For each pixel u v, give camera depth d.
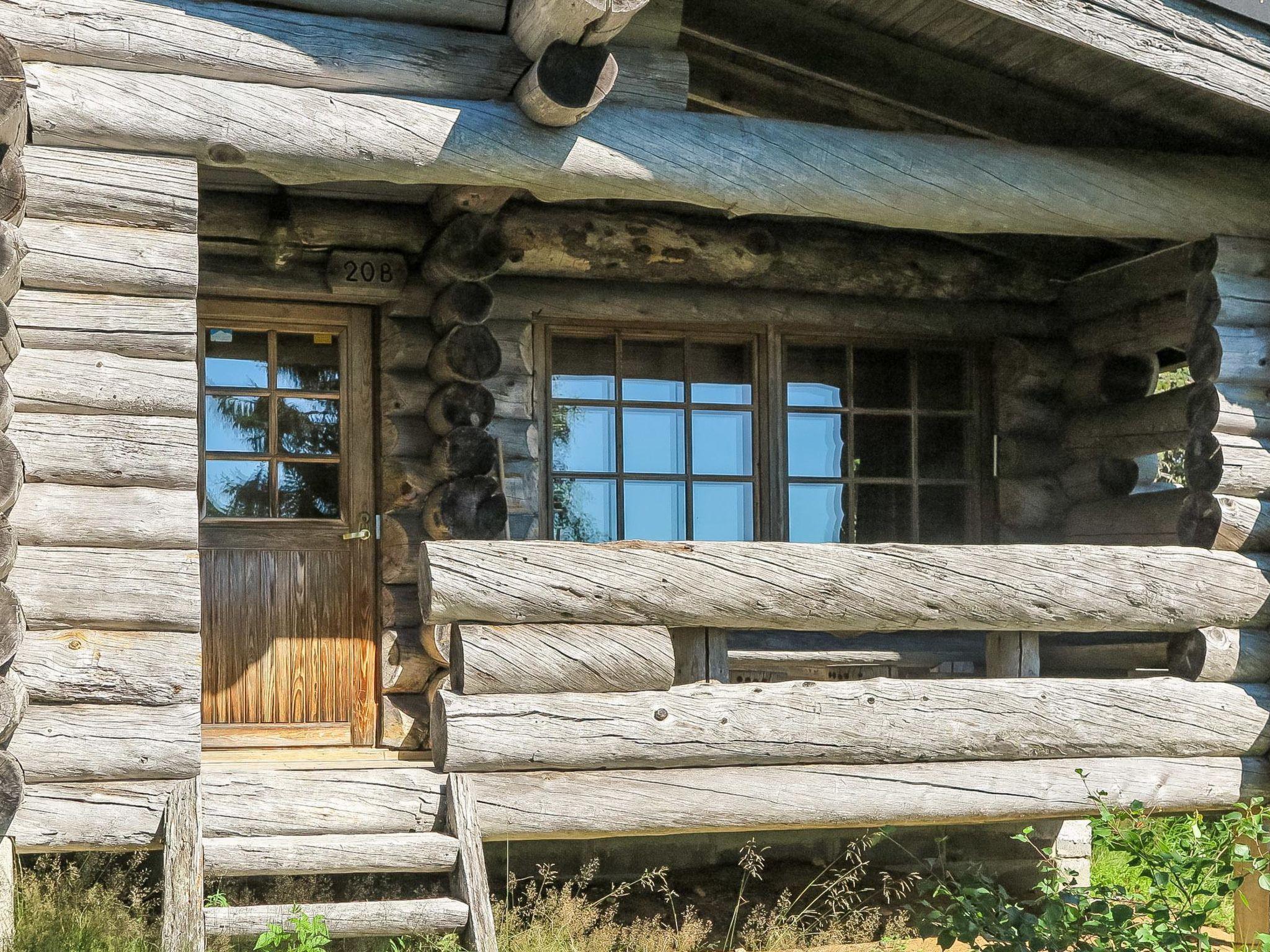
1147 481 7.84
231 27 5.05
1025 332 7.92
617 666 5.35
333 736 6.75
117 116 4.89
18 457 4.45
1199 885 5.25
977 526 7.90
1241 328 6.38
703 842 6.84
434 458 6.73
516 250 6.95
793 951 5.89
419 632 6.73
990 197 5.95
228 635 6.64
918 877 6.67
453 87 5.29
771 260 7.41
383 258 6.76
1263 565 6.27
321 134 5.08
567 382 7.35
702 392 7.56
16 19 4.82
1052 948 4.91
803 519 7.68
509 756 5.19
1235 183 6.35
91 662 4.78
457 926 4.88
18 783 4.53
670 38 5.67
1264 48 5.93
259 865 4.81
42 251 4.86
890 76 6.47
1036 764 5.84
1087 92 6.35
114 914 5.19
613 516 7.35
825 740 5.54
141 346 4.97
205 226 6.54
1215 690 6.11
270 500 6.82
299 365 6.93
